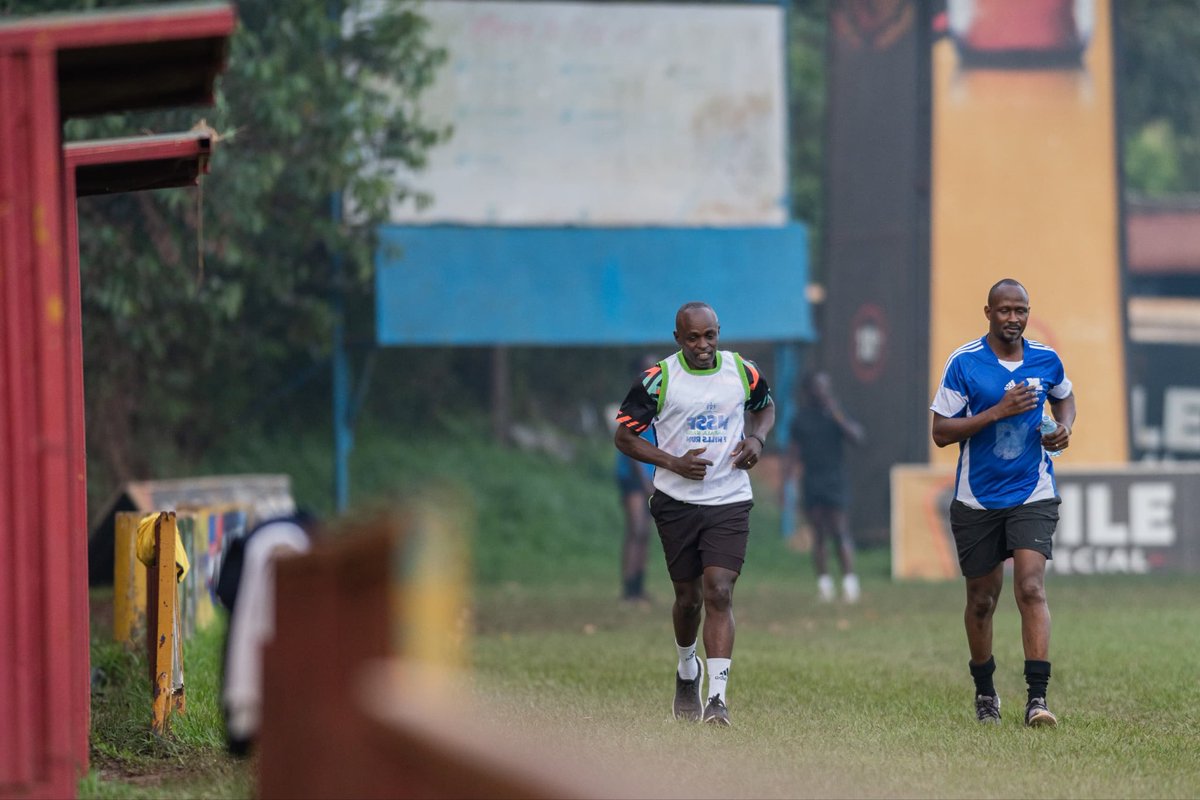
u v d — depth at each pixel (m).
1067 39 86.38
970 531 29.91
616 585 78.75
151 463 80.81
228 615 18.22
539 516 91.81
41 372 19.00
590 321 83.19
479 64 83.88
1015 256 86.06
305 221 73.81
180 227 61.25
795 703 32.12
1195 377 101.00
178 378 79.94
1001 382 29.83
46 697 18.83
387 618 11.88
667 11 85.62
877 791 20.94
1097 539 81.00
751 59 86.56
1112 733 27.73
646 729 26.91
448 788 10.62
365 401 99.06
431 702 10.78
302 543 18.27
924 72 85.94
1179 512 81.19
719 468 29.16
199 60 21.39
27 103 19.03
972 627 30.20
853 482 90.69
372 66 73.19
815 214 122.69
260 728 12.59
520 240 83.38
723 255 85.75
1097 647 43.62
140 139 26.64
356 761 11.85
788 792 20.42
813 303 107.25
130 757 24.75
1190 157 141.25
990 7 86.06
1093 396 85.94
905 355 86.88
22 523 18.86
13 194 19.02
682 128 85.88
